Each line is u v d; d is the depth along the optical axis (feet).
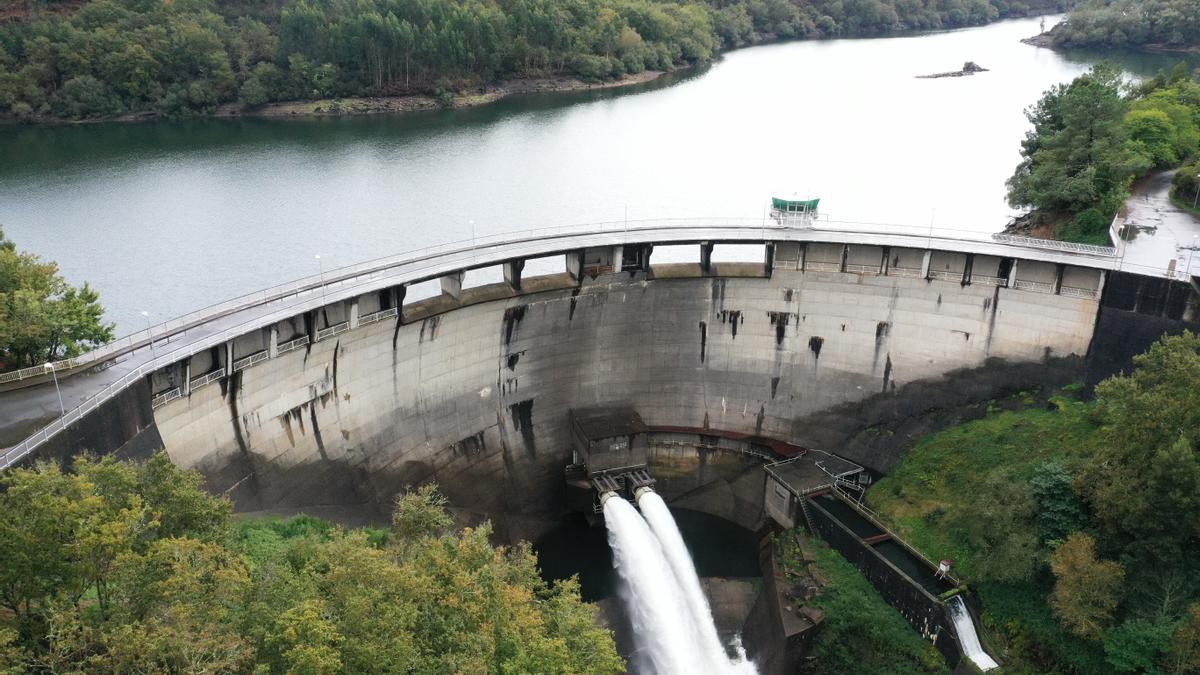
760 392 316.81
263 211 471.21
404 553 170.50
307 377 240.32
